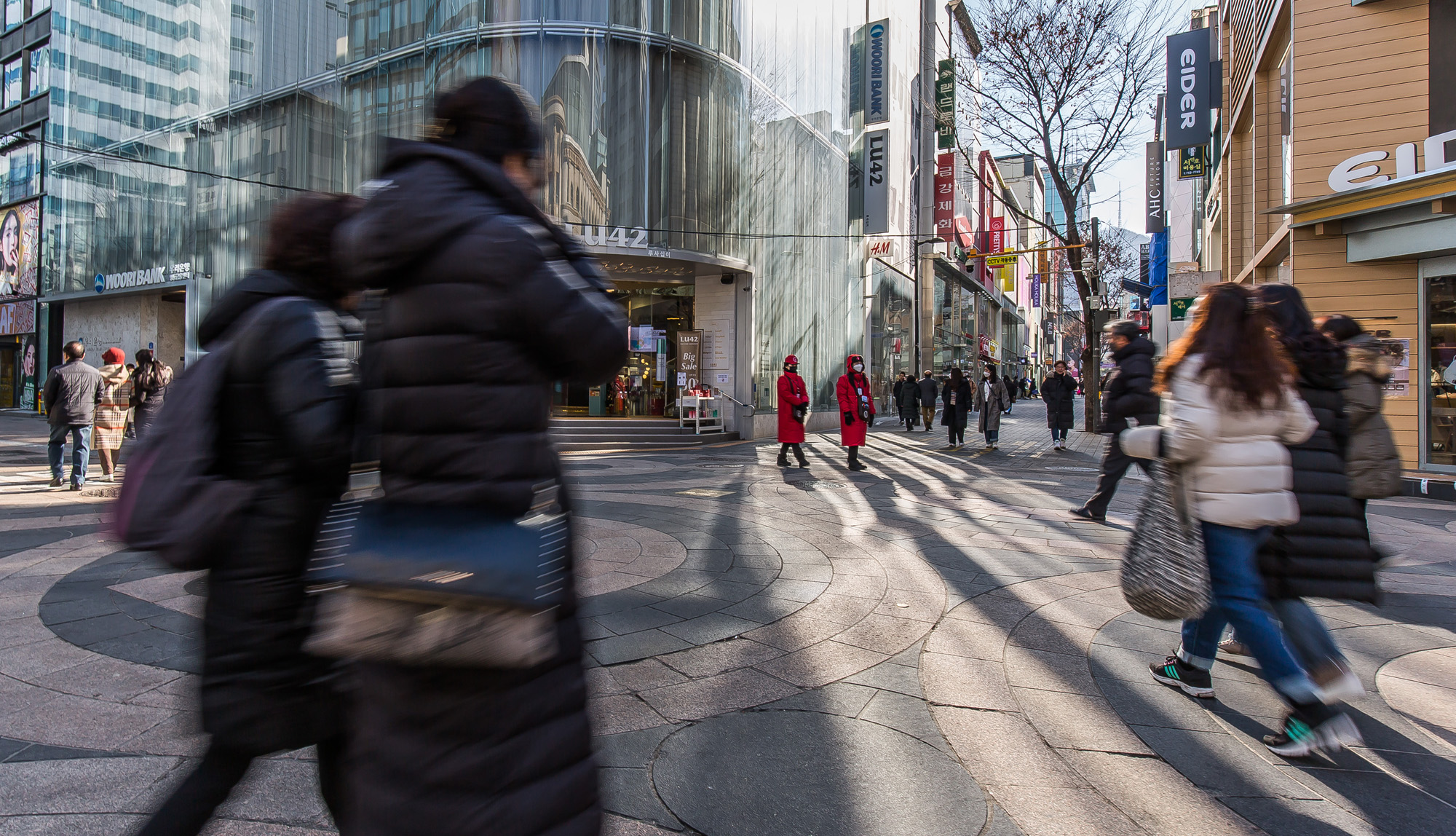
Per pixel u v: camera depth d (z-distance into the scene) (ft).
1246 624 9.29
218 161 67.00
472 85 5.01
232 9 65.92
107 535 5.23
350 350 5.73
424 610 4.00
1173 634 13.52
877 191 79.82
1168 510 9.71
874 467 40.16
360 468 5.32
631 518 24.35
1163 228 79.25
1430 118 31.73
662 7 55.52
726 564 18.34
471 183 4.54
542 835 4.12
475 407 4.19
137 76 72.43
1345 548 9.63
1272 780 8.73
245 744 5.42
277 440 5.39
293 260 5.82
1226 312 9.36
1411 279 32.32
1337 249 33.94
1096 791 8.49
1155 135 80.23
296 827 7.53
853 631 13.66
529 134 5.20
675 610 14.73
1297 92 34.47
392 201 4.35
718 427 60.08
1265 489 9.21
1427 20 31.76
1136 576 9.80
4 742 9.18
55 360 81.51
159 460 5.23
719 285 61.93
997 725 10.05
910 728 9.95
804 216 70.18
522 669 4.17
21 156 82.99
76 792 8.07
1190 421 9.21
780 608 14.88
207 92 67.62
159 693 10.60
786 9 66.90
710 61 57.88
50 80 79.36
